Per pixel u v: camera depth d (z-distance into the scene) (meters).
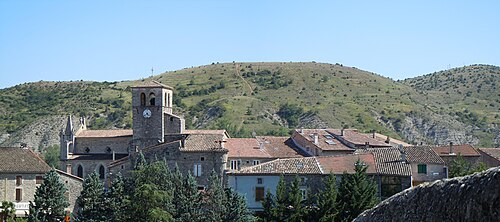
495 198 24.58
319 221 83.88
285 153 125.94
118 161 123.00
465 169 112.31
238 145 126.06
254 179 99.88
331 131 134.75
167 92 133.62
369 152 106.56
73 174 131.12
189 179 99.50
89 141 134.12
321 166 100.25
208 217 94.88
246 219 93.44
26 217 107.25
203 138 121.25
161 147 118.81
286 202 86.81
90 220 100.25
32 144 199.75
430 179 98.31
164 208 95.12
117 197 101.81
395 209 32.50
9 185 115.94
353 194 86.00
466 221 26.12
